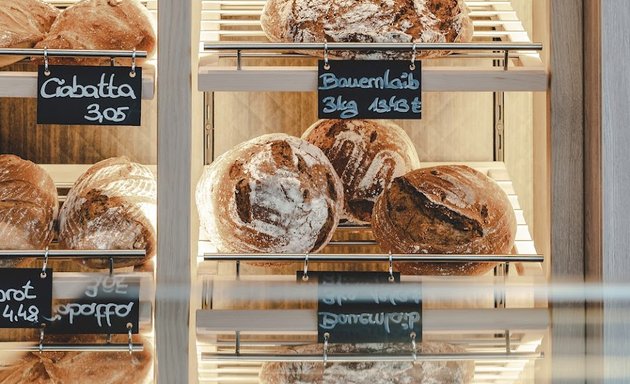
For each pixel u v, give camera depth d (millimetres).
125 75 2154
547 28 2197
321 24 2217
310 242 2244
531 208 2703
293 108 2744
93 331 2156
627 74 2102
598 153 2117
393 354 2172
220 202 2248
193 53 2197
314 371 2201
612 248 2102
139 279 2168
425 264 2248
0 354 2209
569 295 2174
